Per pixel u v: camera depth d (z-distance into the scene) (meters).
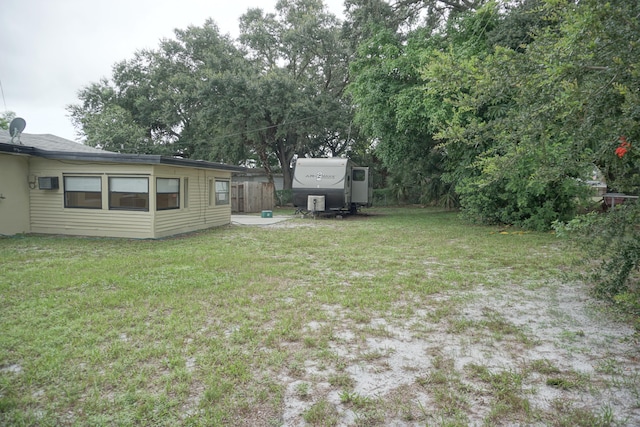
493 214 15.12
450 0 20.12
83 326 4.37
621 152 3.51
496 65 3.82
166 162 11.09
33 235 11.79
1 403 2.85
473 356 3.75
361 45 18.00
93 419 2.71
